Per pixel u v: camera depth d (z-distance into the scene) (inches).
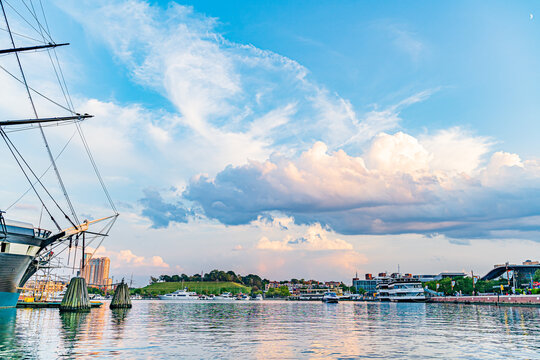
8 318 2107.5
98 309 3688.5
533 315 3048.7
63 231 2726.4
